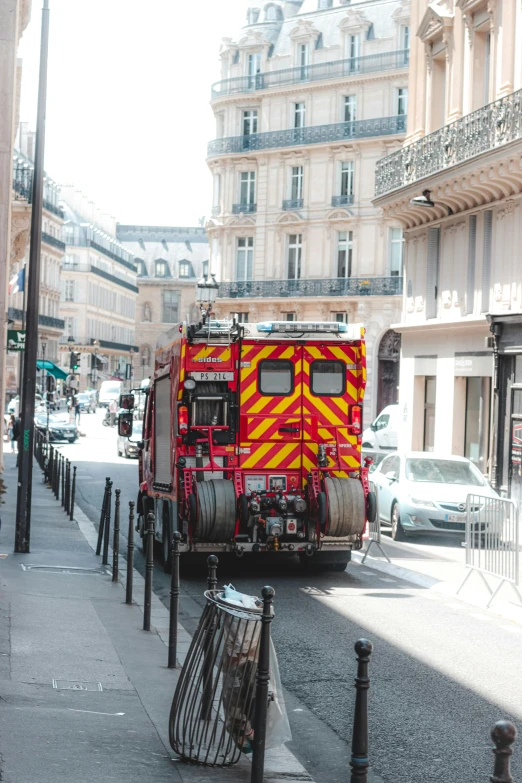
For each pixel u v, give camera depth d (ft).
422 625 40.83
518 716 28.22
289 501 51.49
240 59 205.05
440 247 111.34
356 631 39.40
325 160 190.70
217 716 22.67
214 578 25.03
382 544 68.03
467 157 97.76
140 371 522.88
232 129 204.74
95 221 476.95
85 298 416.67
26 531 57.36
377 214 183.73
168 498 54.19
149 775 21.11
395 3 187.73
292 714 28.43
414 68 117.70
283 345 52.16
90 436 223.30
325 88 192.24
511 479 93.20
